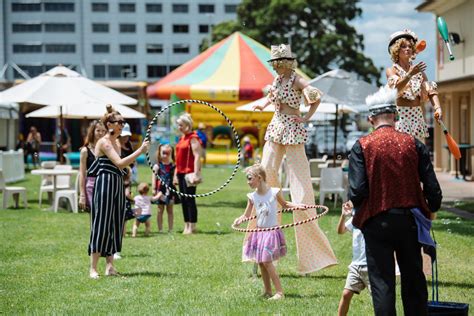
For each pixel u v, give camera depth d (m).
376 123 6.43
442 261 10.85
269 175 9.73
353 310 7.86
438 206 6.15
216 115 39.31
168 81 24.50
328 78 19.84
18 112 43.25
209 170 36.50
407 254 6.13
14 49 109.38
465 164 27.73
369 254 6.15
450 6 30.50
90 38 109.81
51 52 109.62
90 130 11.35
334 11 60.66
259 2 61.00
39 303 8.36
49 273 10.16
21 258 11.41
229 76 23.73
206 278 9.73
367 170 6.18
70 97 20.28
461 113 29.95
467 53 28.75
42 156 44.19
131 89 42.78
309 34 61.03
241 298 8.49
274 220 8.43
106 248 9.83
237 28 61.09
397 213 6.06
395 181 6.11
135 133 45.41
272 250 8.38
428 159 6.20
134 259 11.20
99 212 9.78
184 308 8.02
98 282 9.51
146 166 41.41
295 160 9.66
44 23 109.12
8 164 27.52
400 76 8.68
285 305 8.11
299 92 9.63
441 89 29.23
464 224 15.09
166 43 110.50
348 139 45.50
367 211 6.15
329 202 20.41
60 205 18.95
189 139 14.23
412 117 8.76
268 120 39.53
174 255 11.59
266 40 60.47
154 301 8.41
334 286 9.20
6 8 108.69
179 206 19.98
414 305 6.14
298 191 9.66
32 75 109.38
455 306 6.67
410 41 8.63
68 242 13.10
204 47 69.06
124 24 110.12
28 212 18.16
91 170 9.87
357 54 61.00
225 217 17.08
